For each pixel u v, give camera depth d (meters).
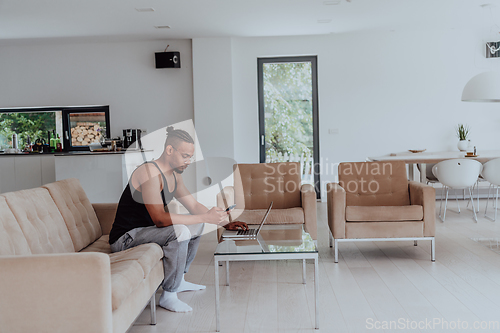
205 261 3.78
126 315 1.88
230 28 6.24
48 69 7.04
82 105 7.07
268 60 7.05
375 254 3.86
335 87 6.95
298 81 7.08
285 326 2.38
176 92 7.05
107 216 3.07
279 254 2.30
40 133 7.18
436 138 6.95
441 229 4.76
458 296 2.75
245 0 4.92
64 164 5.69
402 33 6.85
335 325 2.37
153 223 2.62
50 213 2.42
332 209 3.68
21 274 1.61
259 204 4.15
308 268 3.49
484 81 4.98
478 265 3.41
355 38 6.89
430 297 2.75
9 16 5.28
